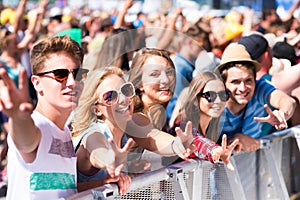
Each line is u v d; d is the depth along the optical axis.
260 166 4.56
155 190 3.29
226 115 4.40
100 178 3.25
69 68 3.04
